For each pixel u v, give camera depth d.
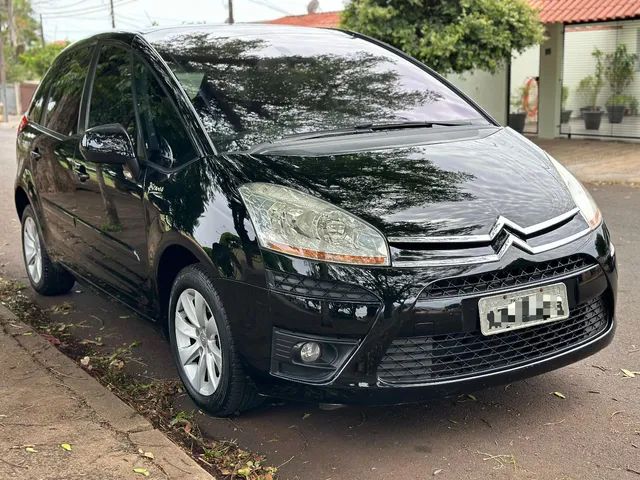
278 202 3.12
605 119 16.36
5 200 10.09
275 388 3.12
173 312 3.66
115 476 2.82
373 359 2.95
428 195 3.21
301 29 4.87
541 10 16.17
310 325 2.96
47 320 5.12
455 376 3.04
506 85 18.11
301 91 4.10
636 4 14.98
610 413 3.51
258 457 3.17
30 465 2.89
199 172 3.44
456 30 11.92
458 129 4.08
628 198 9.51
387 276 2.93
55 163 4.82
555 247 3.17
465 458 3.13
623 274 5.79
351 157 3.48
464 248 3.02
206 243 3.24
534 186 3.45
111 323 5.02
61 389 3.62
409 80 4.49
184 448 3.26
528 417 3.49
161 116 3.85
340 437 3.35
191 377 3.61
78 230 4.62
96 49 4.78
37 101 5.59
